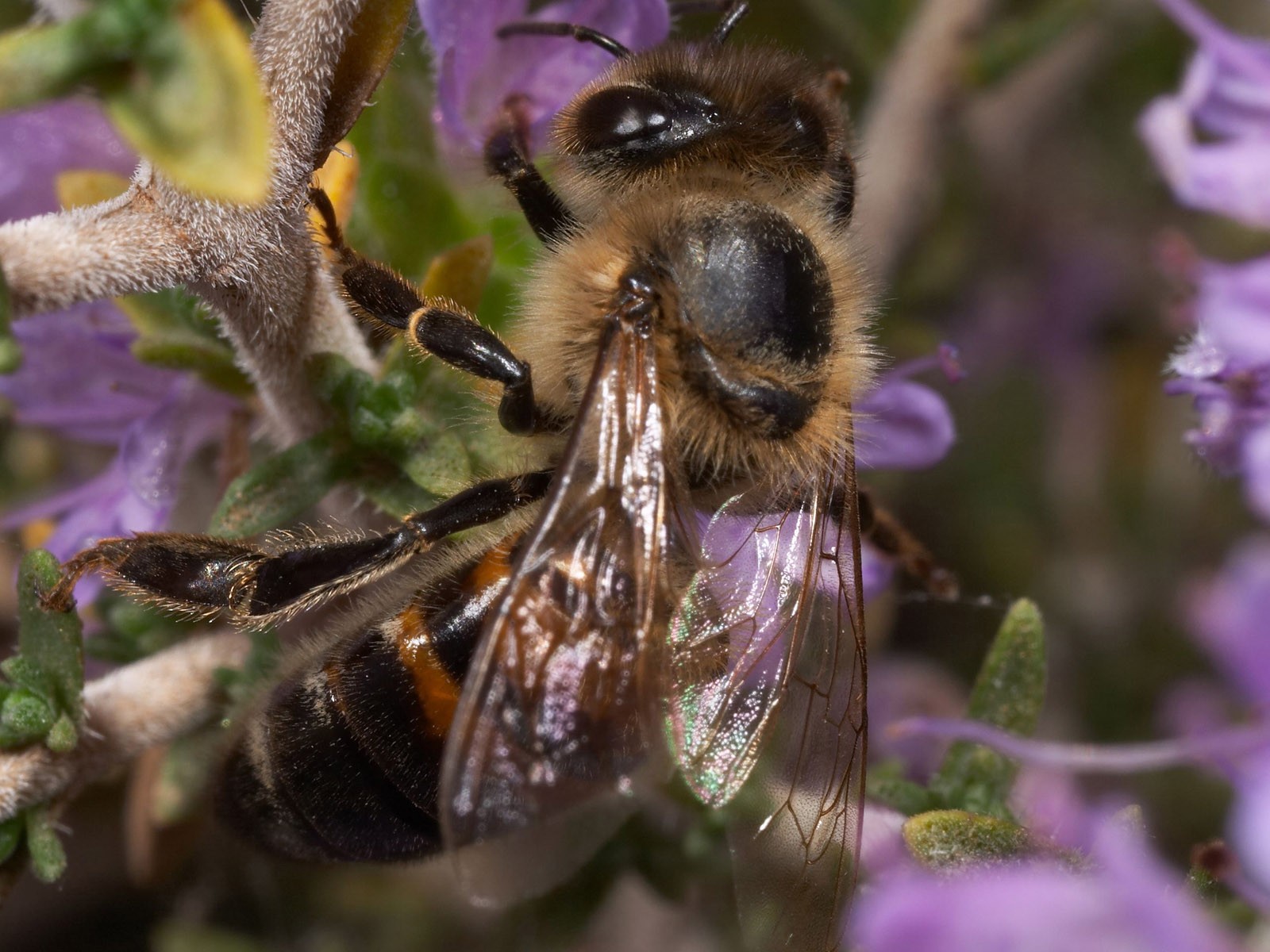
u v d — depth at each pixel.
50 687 0.05
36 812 0.05
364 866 0.05
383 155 0.05
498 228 0.05
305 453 0.05
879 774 0.05
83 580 0.05
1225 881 0.05
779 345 0.05
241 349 0.05
